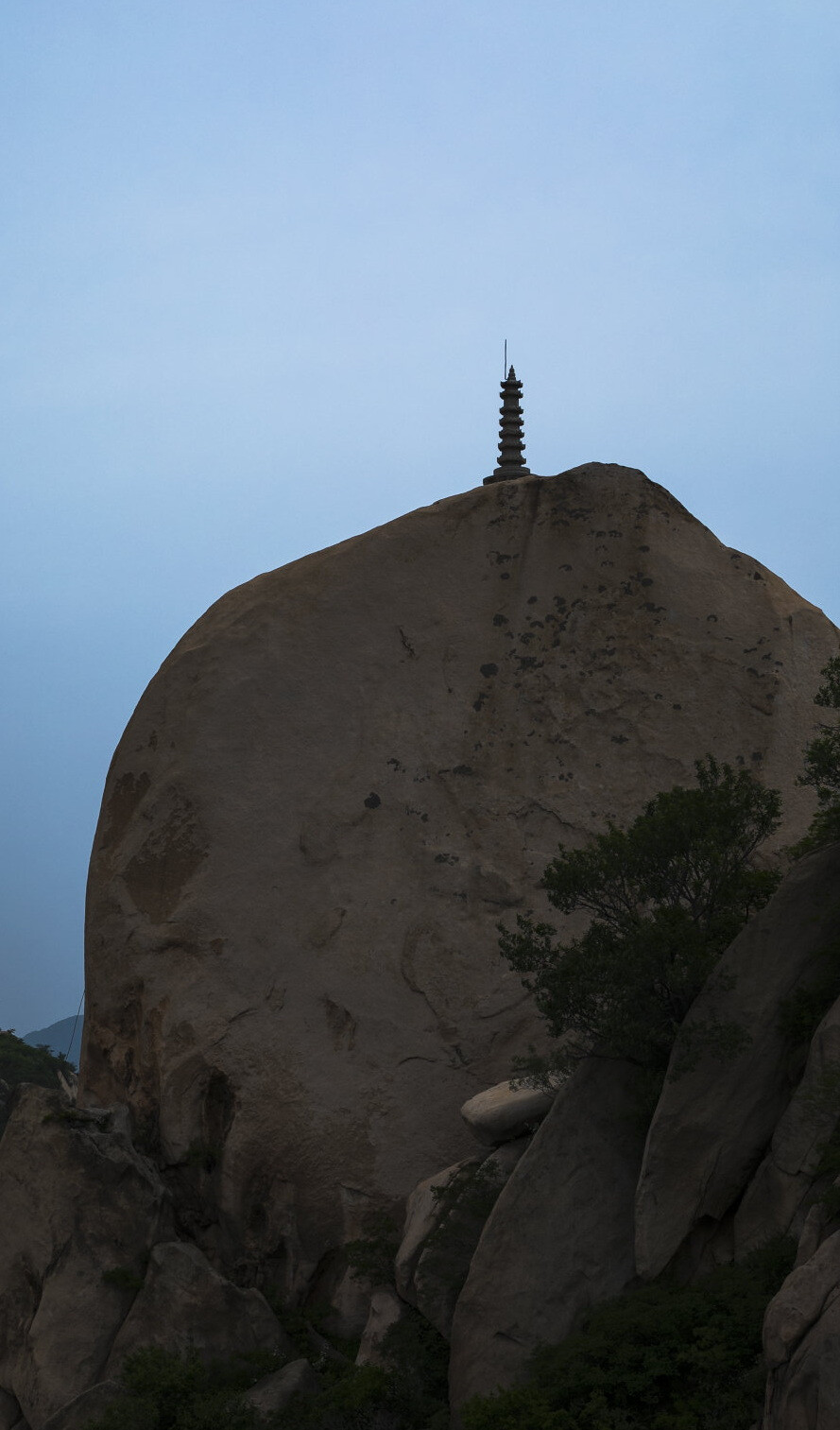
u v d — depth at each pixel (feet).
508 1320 72.64
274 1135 93.45
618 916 77.66
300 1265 91.20
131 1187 88.38
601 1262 73.00
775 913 72.79
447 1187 82.99
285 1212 92.27
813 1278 55.31
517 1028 95.35
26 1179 88.58
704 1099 71.10
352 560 107.34
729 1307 63.52
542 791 101.71
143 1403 77.10
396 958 97.55
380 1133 93.45
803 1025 70.44
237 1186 92.89
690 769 101.71
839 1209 60.64
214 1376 80.33
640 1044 73.00
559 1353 66.59
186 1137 94.38
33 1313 85.66
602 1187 74.43
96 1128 90.79
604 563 107.34
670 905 80.94
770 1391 55.36
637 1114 74.69
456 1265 79.36
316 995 96.73
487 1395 70.74
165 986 97.91
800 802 99.66
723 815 76.28
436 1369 77.41
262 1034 95.81
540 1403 64.03
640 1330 65.00
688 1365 62.85
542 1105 81.20
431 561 107.65
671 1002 74.18
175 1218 92.58
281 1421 75.92
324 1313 88.28
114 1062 99.40
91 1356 82.64
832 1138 65.67
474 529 108.47
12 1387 84.33
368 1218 91.45
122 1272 85.10
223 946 97.96
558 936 97.40
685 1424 59.31
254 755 102.01
